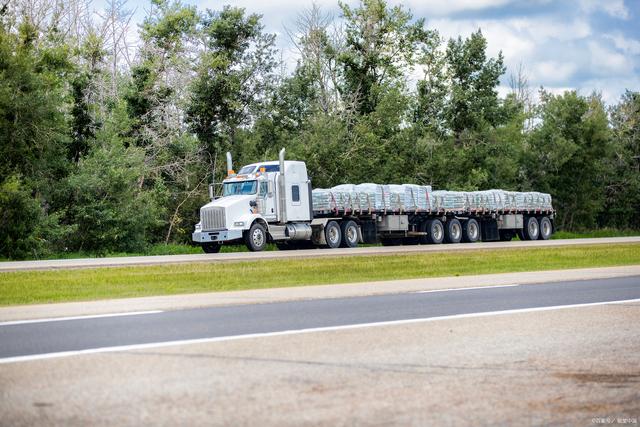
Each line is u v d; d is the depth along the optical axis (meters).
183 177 53.50
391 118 62.62
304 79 64.38
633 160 84.12
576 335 10.71
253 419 6.42
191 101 57.03
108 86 52.75
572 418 6.64
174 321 12.28
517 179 78.38
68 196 44.75
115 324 12.02
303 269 24.62
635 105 88.00
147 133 52.38
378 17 64.69
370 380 7.87
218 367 8.44
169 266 26.03
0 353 9.42
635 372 8.41
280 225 37.12
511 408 6.91
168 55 57.56
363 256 31.00
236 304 14.88
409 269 25.17
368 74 66.06
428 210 44.91
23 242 39.66
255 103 61.78
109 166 44.84
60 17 56.69
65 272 23.80
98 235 44.22
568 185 79.69
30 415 6.53
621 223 83.19
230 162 37.88
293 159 57.44
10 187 39.34
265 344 9.90
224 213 35.28
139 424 6.26
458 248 37.31
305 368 8.41
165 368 8.38
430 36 67.94
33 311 14.08
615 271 23.08
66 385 7.60
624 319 12.24
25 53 43.97
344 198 40.19
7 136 42.03
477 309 13.59
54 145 43.78
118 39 57.88
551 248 36.78
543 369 8.51
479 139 71.69
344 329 11.19
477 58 71.12
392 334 10.73
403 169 64.69
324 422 6.36
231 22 59.75
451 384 7.75
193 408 6.75
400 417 6.54
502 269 25.48
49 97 43.09
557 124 79.31
